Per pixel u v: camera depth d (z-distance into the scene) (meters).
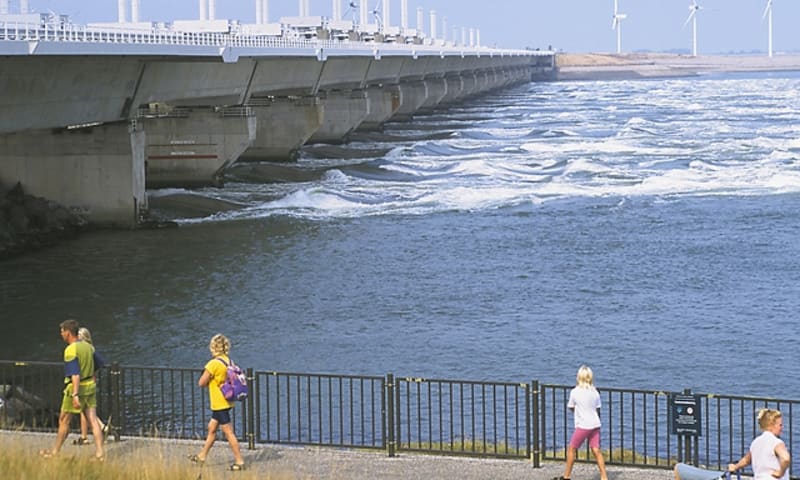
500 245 70.56
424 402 37.78
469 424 34.78
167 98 92.56
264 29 145.62
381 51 153.62
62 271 65.31
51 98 72.50
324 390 39.47
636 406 37.75
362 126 182.12
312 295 57.53
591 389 24.89
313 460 26.89
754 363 43.53
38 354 47.19
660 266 62.59
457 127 190.50
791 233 72.19
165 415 35.34
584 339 47.53
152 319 53.00
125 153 81.38
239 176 111.62
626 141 148.50
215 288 59.78
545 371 42.91
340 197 94.62
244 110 104.50
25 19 68.94
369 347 47.06
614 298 55.12
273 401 37.50
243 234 77.69
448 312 53.12
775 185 96.00
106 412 31.73
